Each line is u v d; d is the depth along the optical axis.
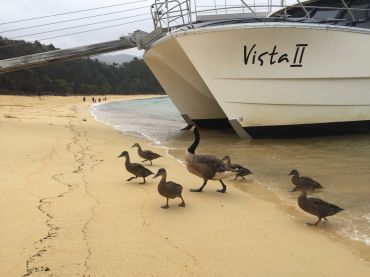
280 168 10.67
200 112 20.42
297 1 15.60
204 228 6.09
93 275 4.50
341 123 16.30
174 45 15.77
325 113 15.81
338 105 15.82
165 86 19.80
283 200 7.79
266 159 11.97
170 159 11.81
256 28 13.49
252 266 4.87
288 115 15.47
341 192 8.37
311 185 8.28
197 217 6.59
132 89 121.06
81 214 6.45
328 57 14.67
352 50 14.81
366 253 5.36
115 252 5.11
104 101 73.31
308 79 14.94
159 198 7.55
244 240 5.68
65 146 13.12
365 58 15.16
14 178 8.59
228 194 8.12
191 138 17.06
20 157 10.94
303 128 15.96
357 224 6.47
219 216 6.69
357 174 9.94
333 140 15.73
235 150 13.68
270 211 7.06
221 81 14.75
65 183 8.34
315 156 12.44
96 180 8.70
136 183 8.56
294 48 14.17
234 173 8.09
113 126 21.70
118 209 6.80
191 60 14.60
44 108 39.28
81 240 5.43
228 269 4.77
